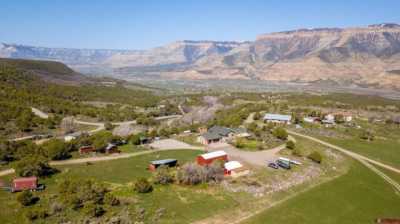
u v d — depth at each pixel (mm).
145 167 71688
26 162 63469
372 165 81625
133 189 57156
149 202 52344
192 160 77000
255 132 100875
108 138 88938
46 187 57938
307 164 76438
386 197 63000
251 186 61094
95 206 47156
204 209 51312
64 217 45438
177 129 112750
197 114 151500
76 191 52375
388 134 115062
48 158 74562
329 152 88875
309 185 65062
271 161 76625
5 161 71312
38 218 45062
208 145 92312
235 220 48969
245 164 73625
